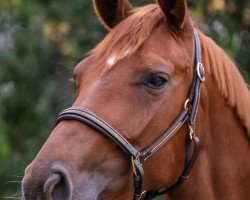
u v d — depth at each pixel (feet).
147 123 15.26
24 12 37.50
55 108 38.22
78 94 15.62
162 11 16.05
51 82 38.45
